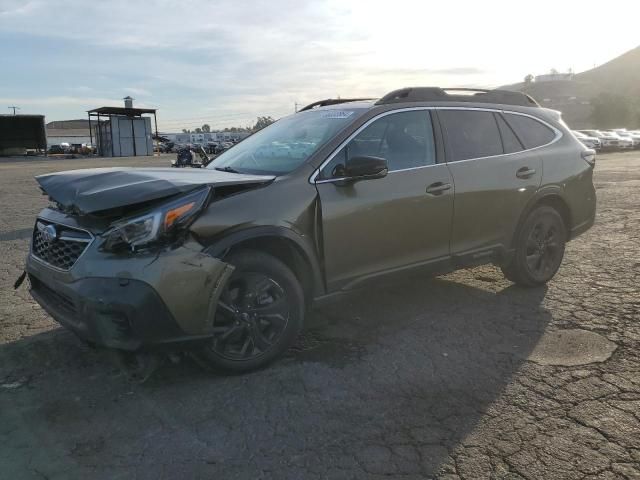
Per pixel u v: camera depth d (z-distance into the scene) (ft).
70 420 10.48
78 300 10.39
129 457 9.33
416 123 14.83
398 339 14.07
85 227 10.93
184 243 10.61
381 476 8.73
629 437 9.58
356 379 11.96
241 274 11.55
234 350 11.83
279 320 12.19
